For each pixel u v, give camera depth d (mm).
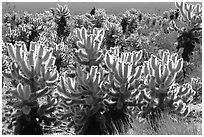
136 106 5977
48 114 5871
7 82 7961
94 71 5598
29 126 5602
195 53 11211
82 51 5898
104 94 5777
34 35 13508
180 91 6168
